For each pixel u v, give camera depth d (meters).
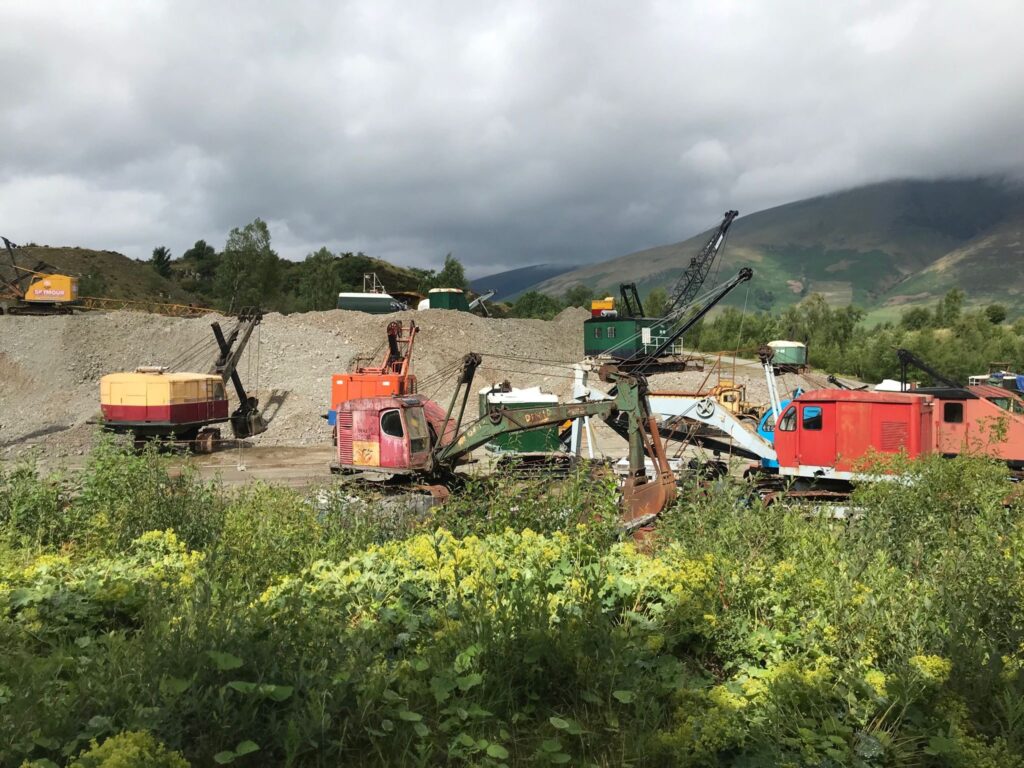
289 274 139.50
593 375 40.94
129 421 28.42
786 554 7.25
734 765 4.38
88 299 63.59
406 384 31.25
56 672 4.54
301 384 38.25
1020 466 16.27
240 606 5.32
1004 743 4.30
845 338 84.19
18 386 38.44
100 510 10.01
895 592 5.86
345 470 16.89
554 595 6.20
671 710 5.01
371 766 4.37
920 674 4.80
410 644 5.71
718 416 17.78
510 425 15.66
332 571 6.96
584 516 9.28
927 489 8.68
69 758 3.74
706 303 23.64
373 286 65.25
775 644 5.68
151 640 4.83
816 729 4.66
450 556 6.84
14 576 6.89
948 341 73.88
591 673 5.27
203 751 3.99
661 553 8.12
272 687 4.25
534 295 101.62
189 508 10.02
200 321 45.16
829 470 15.16
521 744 4.77
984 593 5.79
